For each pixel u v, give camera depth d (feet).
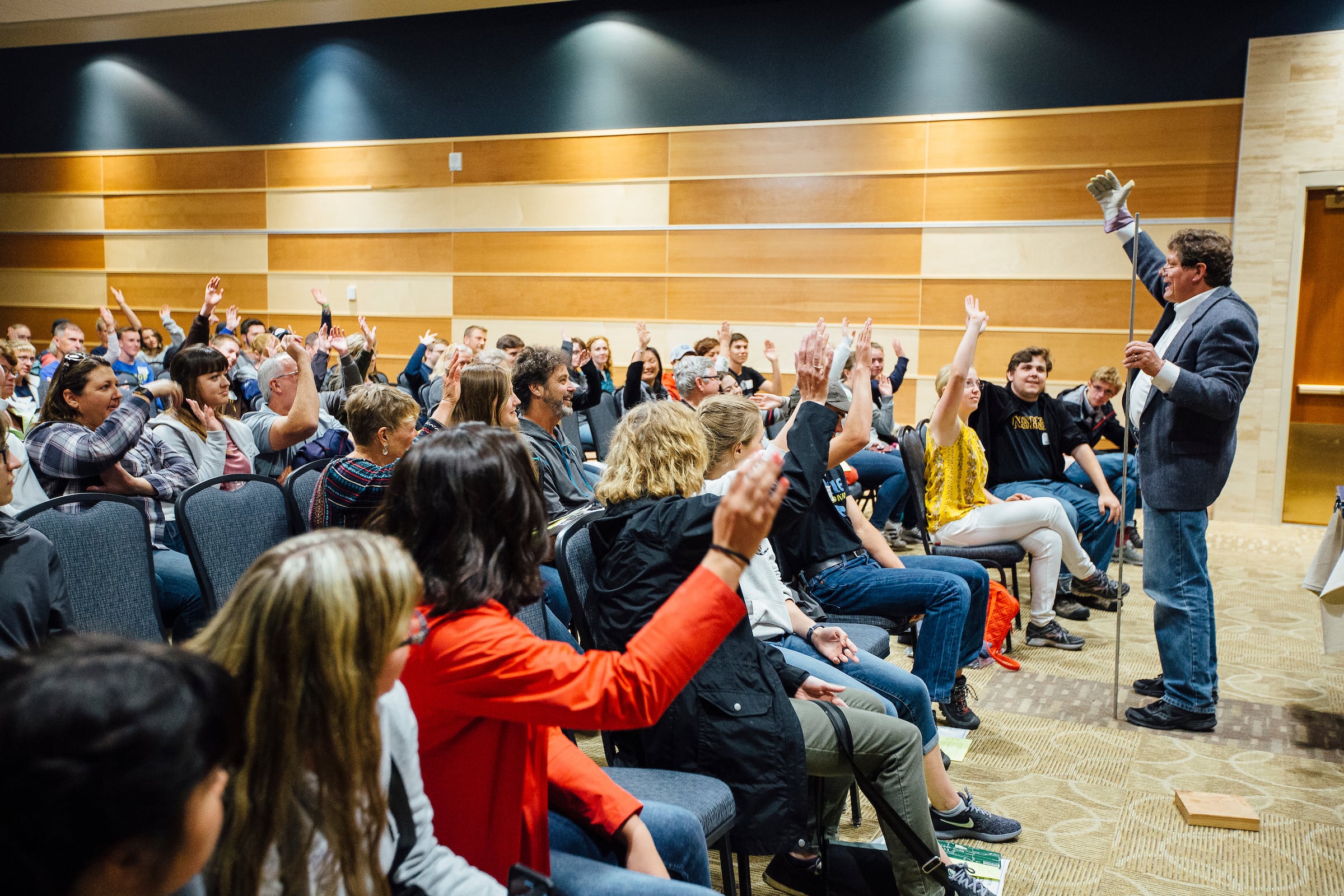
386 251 26.68
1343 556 8.75
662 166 24.07
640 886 3.88
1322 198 19.53
